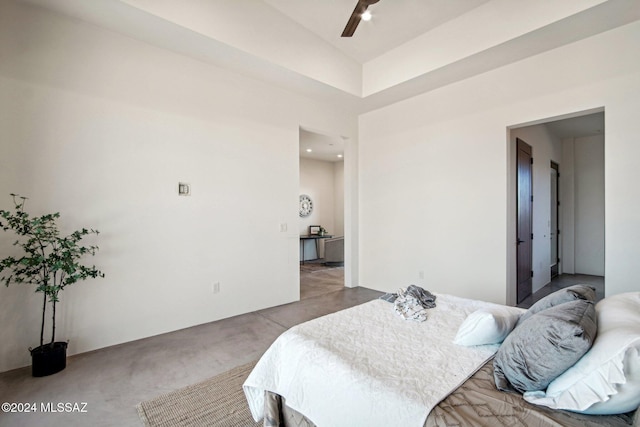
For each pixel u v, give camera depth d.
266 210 3.94
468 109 3.72
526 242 4.17
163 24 2.64
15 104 2.36
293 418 1.51
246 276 3.74
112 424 1.75
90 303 2.68
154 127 3.03
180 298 3.21
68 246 2.34
